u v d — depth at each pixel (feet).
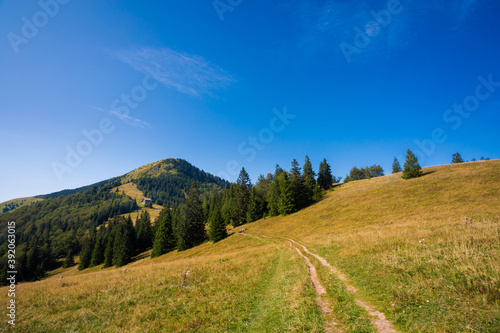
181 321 26.20
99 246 254.47
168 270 57.11
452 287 21.38
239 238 154.81
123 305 33.50
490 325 15.08
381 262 35.32
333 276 35.83
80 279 59.67
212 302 31.42
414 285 24.13
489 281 20.27
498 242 29.86
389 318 19.52
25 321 29.50
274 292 33.06
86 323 28.07
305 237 119.85
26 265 230.27
